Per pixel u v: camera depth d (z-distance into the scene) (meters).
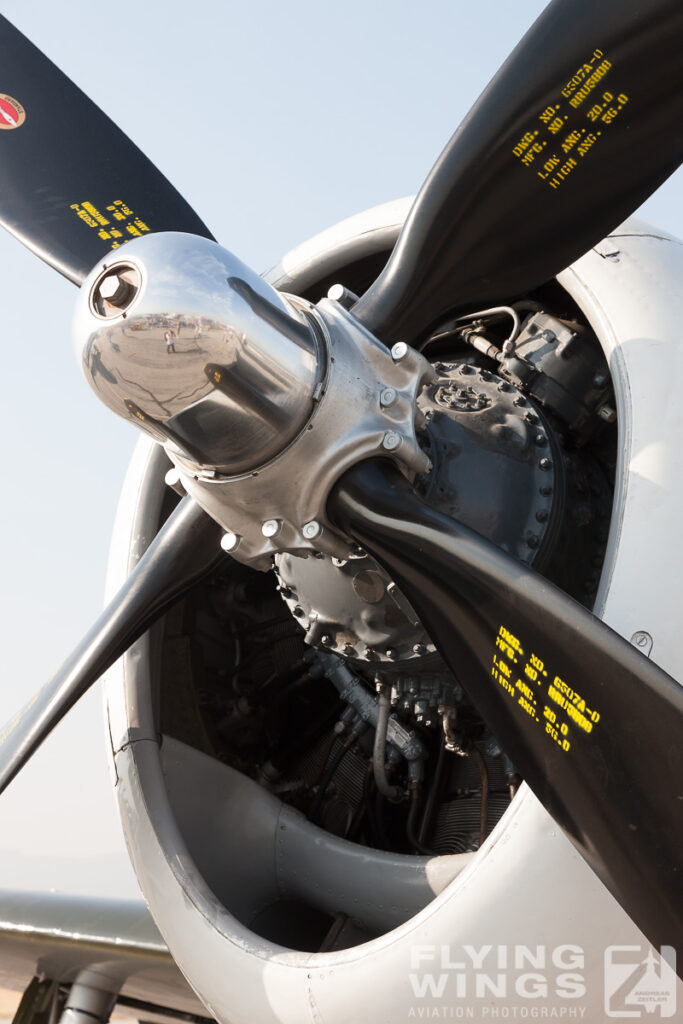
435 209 3.47
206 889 3.77
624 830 2.77
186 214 4.28
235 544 3.33
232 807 4.30
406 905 3.88
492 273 3.54
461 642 3.04
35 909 6.00
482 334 4.45
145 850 3.92
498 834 3.09
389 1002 3.16
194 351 2.87
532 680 2.90
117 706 4.18
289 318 3.09
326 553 3.29
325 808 4.54
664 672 2.73
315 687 4.81
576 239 3.51
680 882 2.71
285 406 3.04
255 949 3.52
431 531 3.04
